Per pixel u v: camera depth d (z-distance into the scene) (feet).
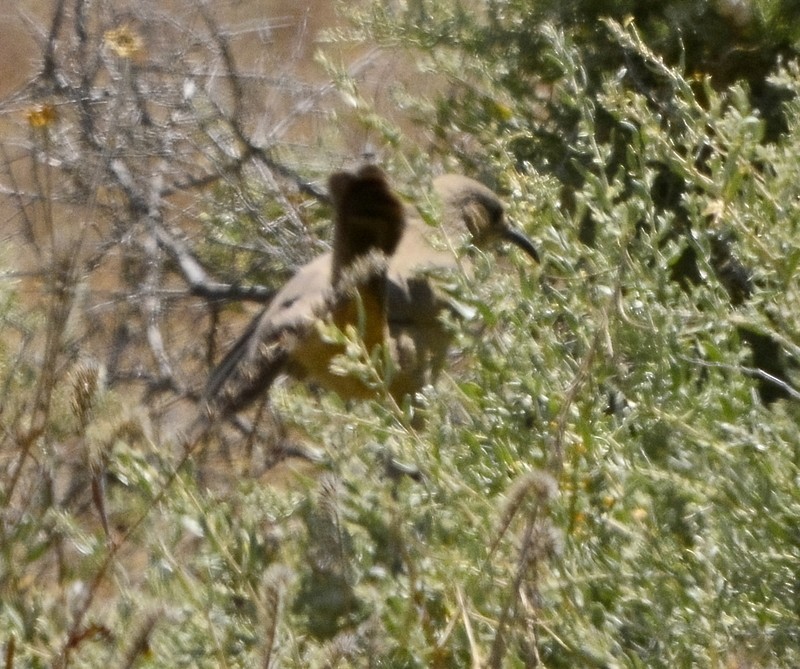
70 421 21.08
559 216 22.33
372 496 19.30
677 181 31.24
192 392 38.99
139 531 19.52
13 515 19.84
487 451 20.52
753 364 26.61
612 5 34.01
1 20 55.77
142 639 16.78
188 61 47.37
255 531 19.02
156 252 42.63
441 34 36.11
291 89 46.73
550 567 18.10
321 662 17.35
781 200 21.15
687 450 19.75
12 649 17.56
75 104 43.39
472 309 23.15
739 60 33.14
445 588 18.40
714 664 17.16
